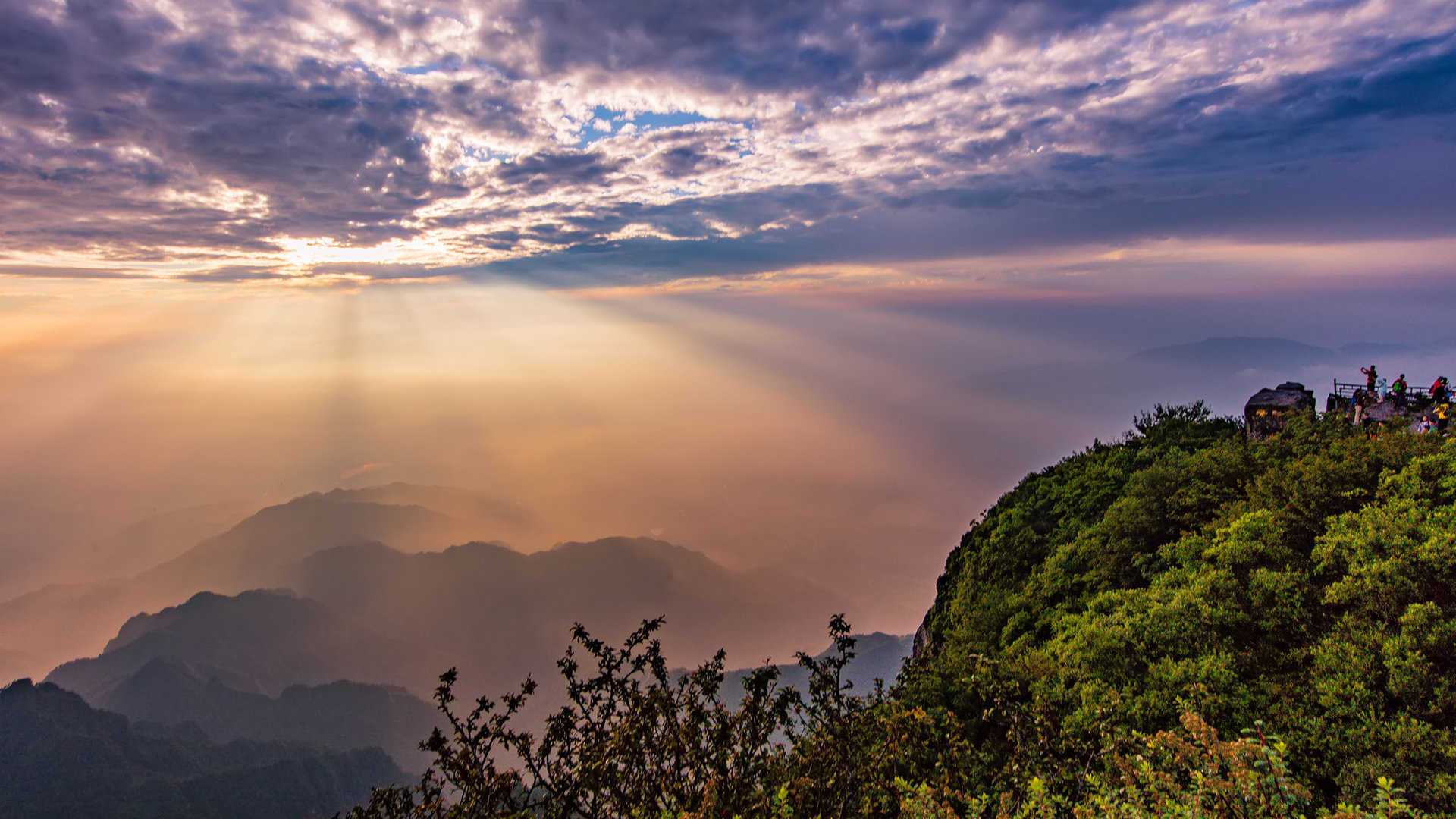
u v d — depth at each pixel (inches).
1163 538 1011.9
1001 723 426.9
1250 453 1077.1
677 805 279.0
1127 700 578.2
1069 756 457.4
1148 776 331.9
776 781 313.9
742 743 303.1
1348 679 526.6
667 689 300.0
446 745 273.9
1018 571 1266.0
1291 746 502.6
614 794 278.7
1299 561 718.5
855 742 320.5
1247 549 754.2
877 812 323.6
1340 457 850.8
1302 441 1073.5
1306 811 441.1
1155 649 650.2
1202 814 303.7
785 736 324.5
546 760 282.2
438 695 281.6
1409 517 647.1
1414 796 417.1
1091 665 666.8
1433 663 510.3
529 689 288.4
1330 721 513.7
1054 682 673.6
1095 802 331.3
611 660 305.7
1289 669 599.5
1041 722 381.1
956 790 335.3
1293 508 809.5
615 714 294.0
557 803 272.2
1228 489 989.8
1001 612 1102.4
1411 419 1143.6
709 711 299.9
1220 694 562.3
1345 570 665.6
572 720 290.5
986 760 418.9
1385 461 797.9
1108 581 987.3
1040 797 323.9
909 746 330.3
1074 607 984.3
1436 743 443.2
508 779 273.4
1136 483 1132.5
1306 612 643.5
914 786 316.2
